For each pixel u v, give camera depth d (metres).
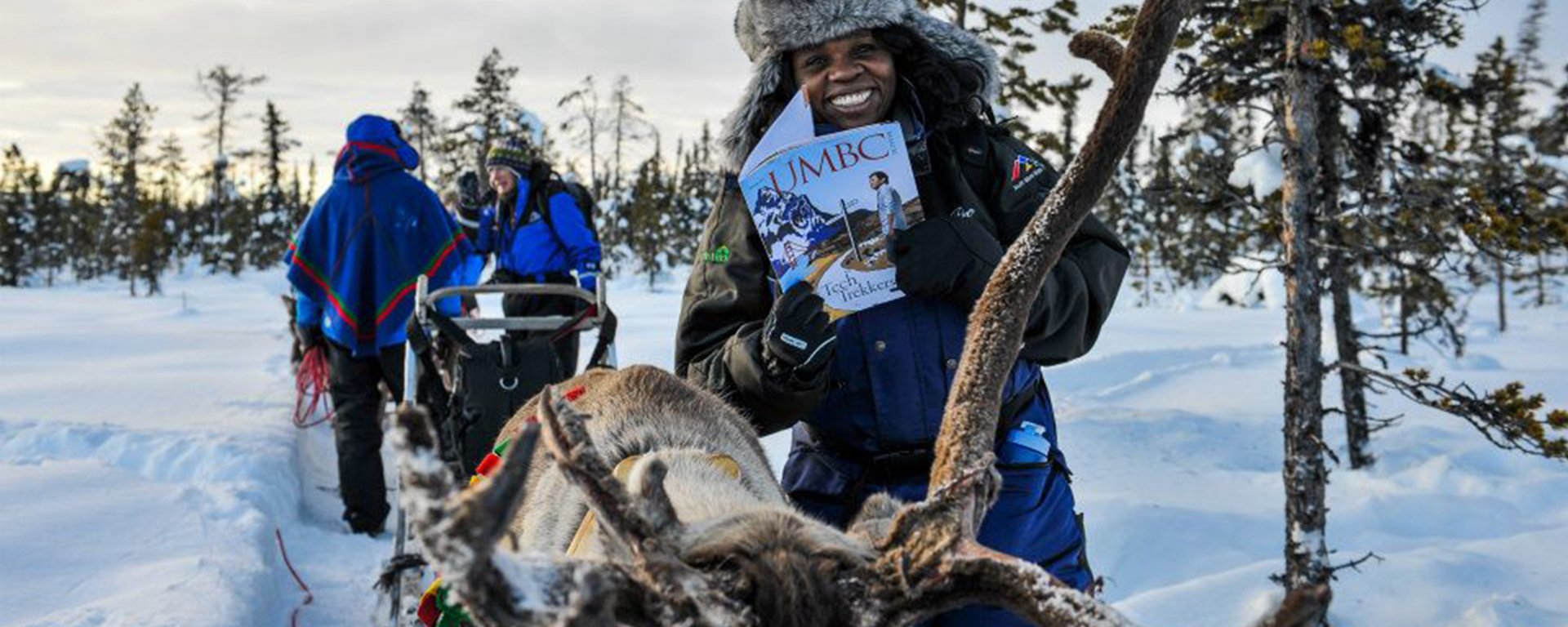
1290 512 5.31
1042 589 1.57
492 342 4.69
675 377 2.89
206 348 13.26
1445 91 7.30
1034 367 2.95
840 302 2.85
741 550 1.71
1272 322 23.22
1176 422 9.32
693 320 3.17
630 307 23.20
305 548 5.89
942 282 2.77
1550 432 9.22
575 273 7.58
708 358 3.09
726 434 2.74
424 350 4.77
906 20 3.01
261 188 69.38
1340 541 6.41
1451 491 7.40
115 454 6.54
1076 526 3.03
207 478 6.23
